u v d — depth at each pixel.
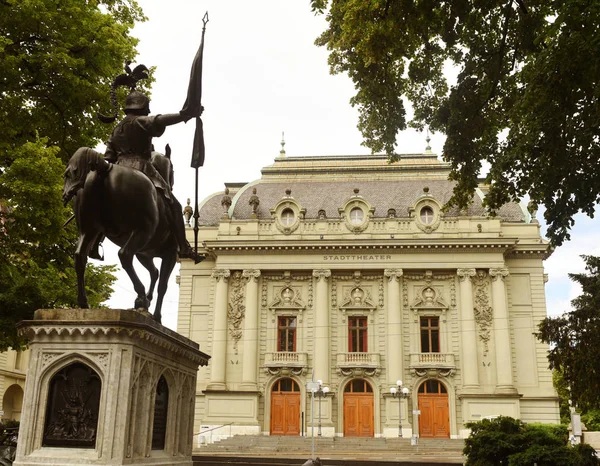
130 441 5.42
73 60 15.29
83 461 5.20
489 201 15.63
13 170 13.80
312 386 32.75
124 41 16.75
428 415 42.72
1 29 15.34
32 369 5.51
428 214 45.50
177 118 6.61
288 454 35.88
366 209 45.75
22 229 14.25
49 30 15.67
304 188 49.78
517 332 44.38
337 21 17.03
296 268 45.28
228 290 45.69
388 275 44.62
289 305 45.22
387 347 43.75
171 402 6.44
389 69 16.91
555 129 12.27
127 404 5.38
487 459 16.92
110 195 6.30
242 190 50.41
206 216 50.69
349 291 45.31
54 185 14.02
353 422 42.91
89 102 16.30
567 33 10.70
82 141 16.70
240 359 44.38
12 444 13.86
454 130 16.62
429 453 37.00
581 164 12.47
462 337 43.56
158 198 6.79
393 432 41.38
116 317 5.51
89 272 17.72
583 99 11.75
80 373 5.54
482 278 44.53
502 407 41.66
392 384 42.69
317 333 44.12
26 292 15.70
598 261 27.59
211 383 43.72
